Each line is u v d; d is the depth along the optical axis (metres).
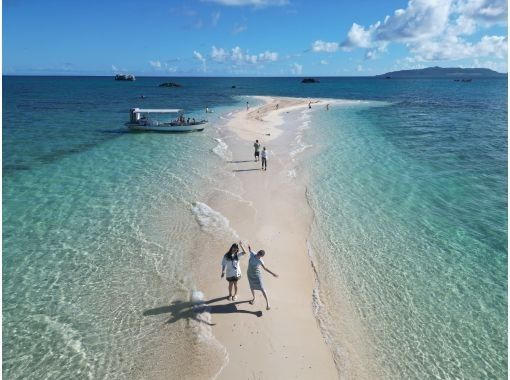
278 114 55.72
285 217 16.23
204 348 8.97
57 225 15.52
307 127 41.94
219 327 9.64
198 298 10.78
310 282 11.64
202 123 38.41
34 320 10.00
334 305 10.62
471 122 47.50
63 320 10.01
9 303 10.67
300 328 9.66
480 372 8.45
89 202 18.02
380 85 186.62
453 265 12.75
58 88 129.50
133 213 16.70
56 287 11.43
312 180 21.42
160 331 9.55
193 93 113.88
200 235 14.57
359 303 10.73
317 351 8.95
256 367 8.45
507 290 11.41
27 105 66.06
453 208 17.59
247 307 10.40
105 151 29.08
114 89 130.38
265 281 11.57
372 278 11.95
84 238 14.42
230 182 21.06
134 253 13.32
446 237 14.71
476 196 19.23
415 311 10.44
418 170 23.86
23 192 19.33
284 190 19.69
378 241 14.30
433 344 9.25
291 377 8.21
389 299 10.93
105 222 15.80
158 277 11.88
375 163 25.41
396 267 12.58
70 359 8.73
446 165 25.22
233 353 8.83
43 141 32.88
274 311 10.26
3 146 30.45
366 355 8.89
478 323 10.00
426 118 51.69
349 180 21.50
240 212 16.70
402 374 8.38
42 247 13.75
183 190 19.69
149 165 24.77
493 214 16.95
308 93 116.81
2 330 9.61
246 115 53.75
